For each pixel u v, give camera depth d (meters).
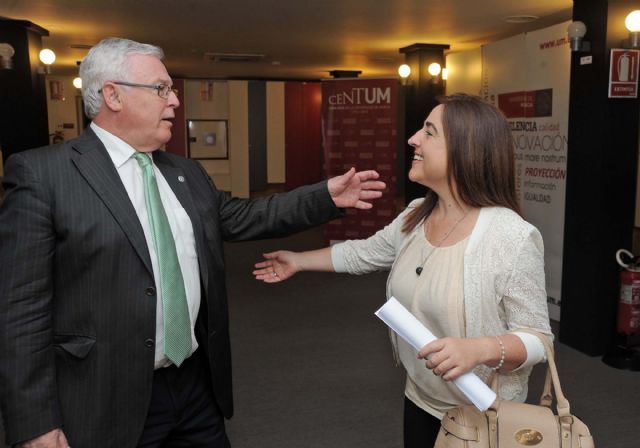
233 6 5.51
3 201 1.40
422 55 7.85
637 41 3.79
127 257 1.41
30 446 1.37
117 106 1.46
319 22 6.36
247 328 4.66
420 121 7.98
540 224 5.11
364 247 1.82
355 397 3.38
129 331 1.42
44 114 6.41
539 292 1.37
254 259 7.39
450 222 1.51
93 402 1.41
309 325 4.75
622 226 4.07
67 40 7.59
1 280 1.35
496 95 5.71
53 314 1.42
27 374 1.34
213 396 1.70
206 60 10.19
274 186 14.17
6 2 5.20
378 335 4.49
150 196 1.51
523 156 5.30
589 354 4.09
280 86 13.75
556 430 1.19
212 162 13.80
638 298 3.90
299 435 2.94
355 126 7.75
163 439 1.60
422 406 1.56
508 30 6.80
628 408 3.24
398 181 13.25
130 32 7.05
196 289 1.60
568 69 4.70
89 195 1.40
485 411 1.24
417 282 1.50
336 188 1.79
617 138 3.99
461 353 1.21
